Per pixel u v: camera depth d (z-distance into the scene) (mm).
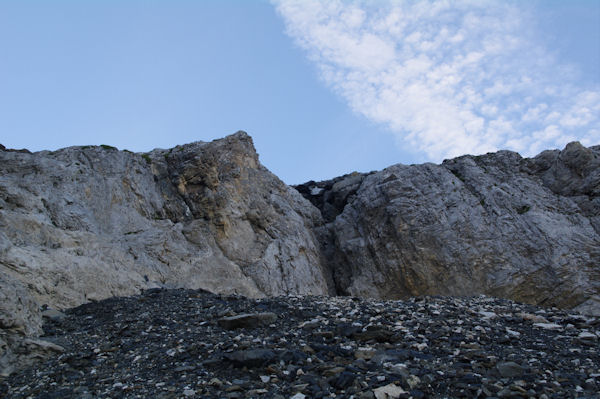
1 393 9586
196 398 8641
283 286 26219
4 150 22344
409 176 31844
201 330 12852
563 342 11555
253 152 32625
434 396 8375
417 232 28438
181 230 25078
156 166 27062
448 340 11367
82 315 15234
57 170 21328
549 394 8211
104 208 22156
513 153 32938
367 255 29797
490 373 9172
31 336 12242
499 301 16922
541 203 29281
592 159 29797
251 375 9523
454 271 27078
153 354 11094
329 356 10398
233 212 27172
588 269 26312
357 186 35281
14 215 17859
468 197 29859
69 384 9781
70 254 18188
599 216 27984
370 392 8320
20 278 15508
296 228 30391
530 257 26938
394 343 11375
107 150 24656
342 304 15641
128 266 20219
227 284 23750
